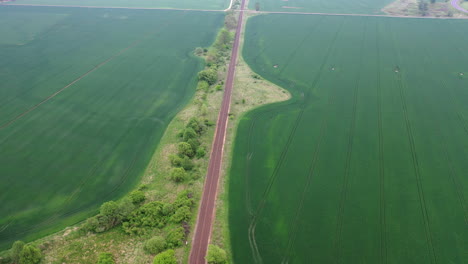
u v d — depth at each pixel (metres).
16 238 69.88
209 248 63.94
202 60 153.62
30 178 86.00
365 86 126.56
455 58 148.50
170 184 83.00
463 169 86.56
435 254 66.25
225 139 98.50
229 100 119.06
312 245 68.50
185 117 109.19
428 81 129.25
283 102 117.38
